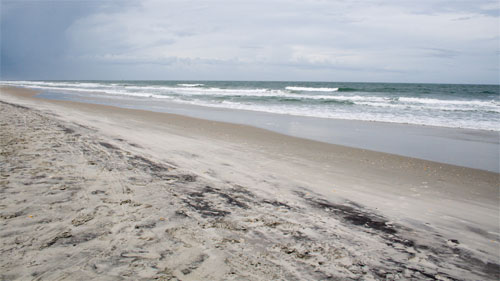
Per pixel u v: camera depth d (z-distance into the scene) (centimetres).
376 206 459
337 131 1226
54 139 758
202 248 296
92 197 400
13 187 411
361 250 322
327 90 4678
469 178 638
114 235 305
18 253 261
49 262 251
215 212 389
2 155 564
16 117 1117
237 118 1558
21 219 323
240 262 278
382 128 1329
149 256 273
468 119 1655
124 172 527
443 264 307
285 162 702
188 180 515
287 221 381
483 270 301
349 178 600
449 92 4147
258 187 507
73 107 1823
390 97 3158
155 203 398
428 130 1302
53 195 396
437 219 423
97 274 240
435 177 637
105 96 3125
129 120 1313
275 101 2680
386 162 749
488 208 475
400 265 299
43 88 5009
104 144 752
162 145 804
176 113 1725
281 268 274
